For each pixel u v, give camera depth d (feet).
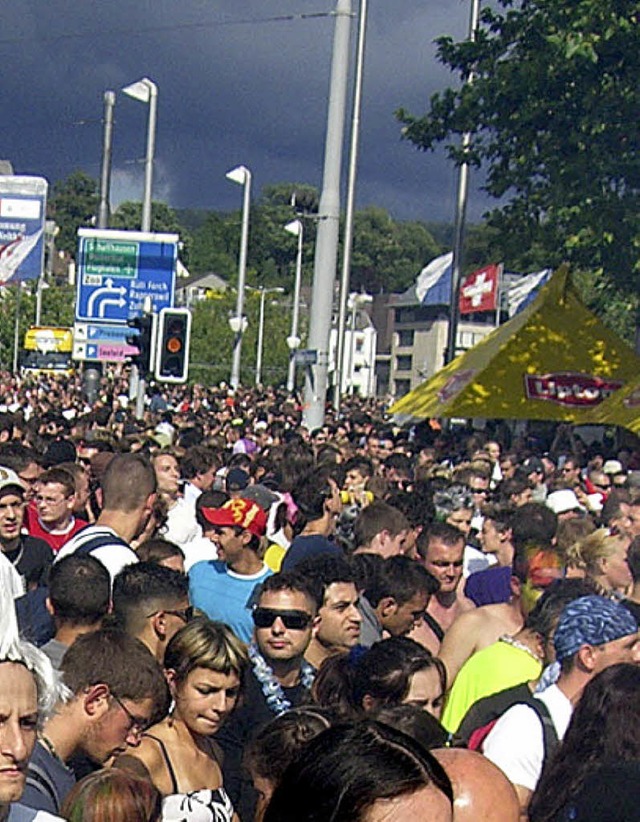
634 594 25.03
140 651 16.71
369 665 17.80
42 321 299.17
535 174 77.36
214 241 489.67
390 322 387.96
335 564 22.57
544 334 79.30
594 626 18.04
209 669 17.87
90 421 71.77
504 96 75.20
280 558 32.19
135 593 20.81
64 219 468.75
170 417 91.61
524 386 77.87
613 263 73.97
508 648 21.77
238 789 19.11
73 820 13.53
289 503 36.78
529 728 17.69
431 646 26.35
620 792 12.24
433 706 17.88
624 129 71.87
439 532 27.35
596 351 79.51
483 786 11.82
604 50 71.05
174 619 20.90
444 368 84.58
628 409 71.00
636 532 33.68
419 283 206.18
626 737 14.93
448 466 59.67
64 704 15.88
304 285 439.63
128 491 27.76
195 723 17.95
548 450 89.20
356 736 8.35
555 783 15.01
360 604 24.21
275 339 273.13
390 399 243.19
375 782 8.04
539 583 23.44
